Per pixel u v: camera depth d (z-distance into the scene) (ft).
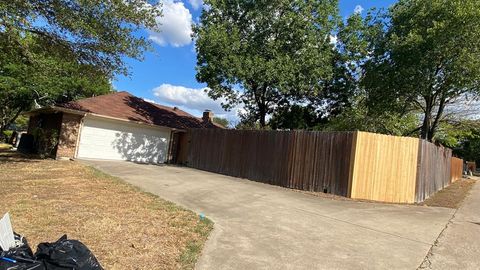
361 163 37.99
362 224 25.67
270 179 47.06
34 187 30.55
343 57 71.82
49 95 91.66
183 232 20.57
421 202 38.58
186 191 34.78
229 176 52.39
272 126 78.95
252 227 23.00
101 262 15.29
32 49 46.78
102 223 20.77
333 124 72.74
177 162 74.69
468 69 50.44
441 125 75.25
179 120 79.46
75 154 60.95
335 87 73.72
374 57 64.80
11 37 39.09
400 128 69.62
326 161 40.68
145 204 26.78
